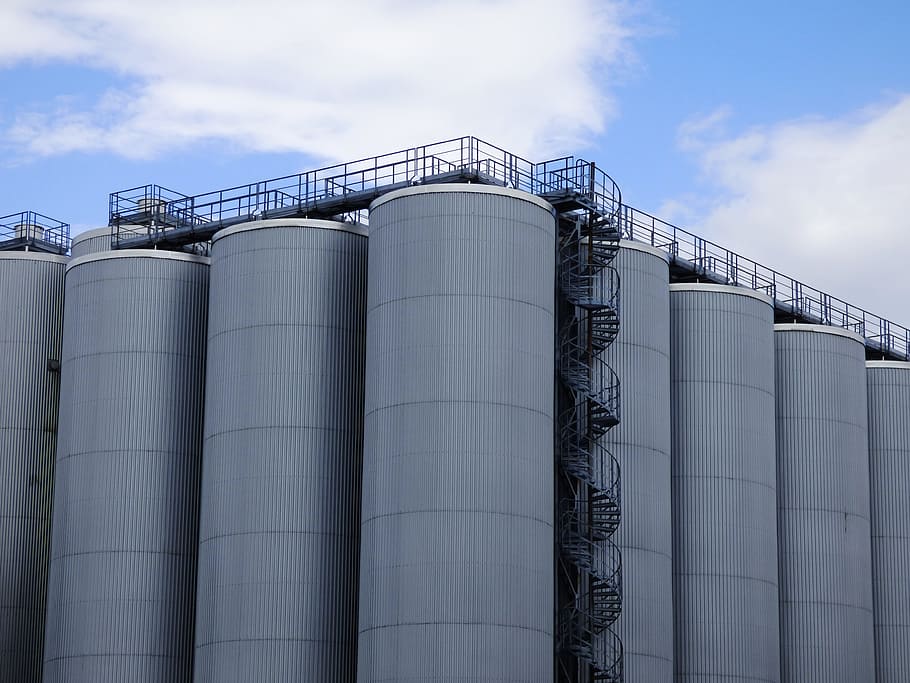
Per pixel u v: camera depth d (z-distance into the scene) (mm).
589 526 68688
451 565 62938
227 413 70062
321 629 67625
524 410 65250
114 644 71750
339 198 74438
